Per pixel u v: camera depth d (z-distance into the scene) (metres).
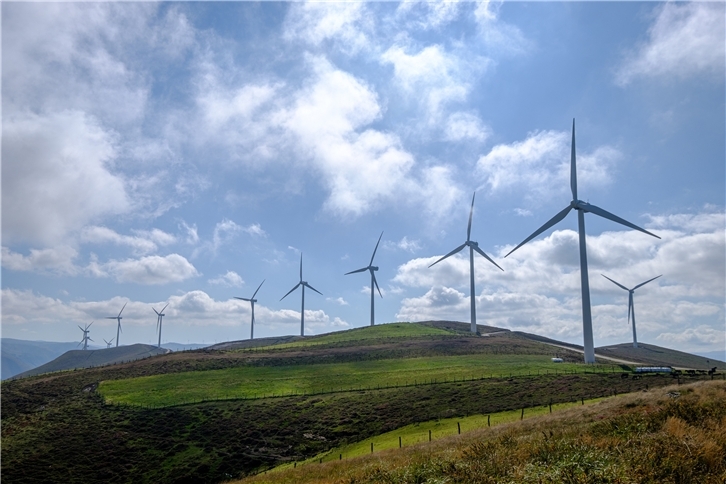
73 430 64.50
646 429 18.33
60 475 51.59
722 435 15.55
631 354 198.25
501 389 66.81
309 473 35.31
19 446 59.16
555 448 16.94
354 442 53.69
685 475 12.55
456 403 62.12
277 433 60.78
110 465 54.12
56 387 85.56
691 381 59.44
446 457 20.78
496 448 19.78
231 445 58.22
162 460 55.25
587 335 97.00
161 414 70.00
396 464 23.77
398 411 62.56
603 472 12.81
